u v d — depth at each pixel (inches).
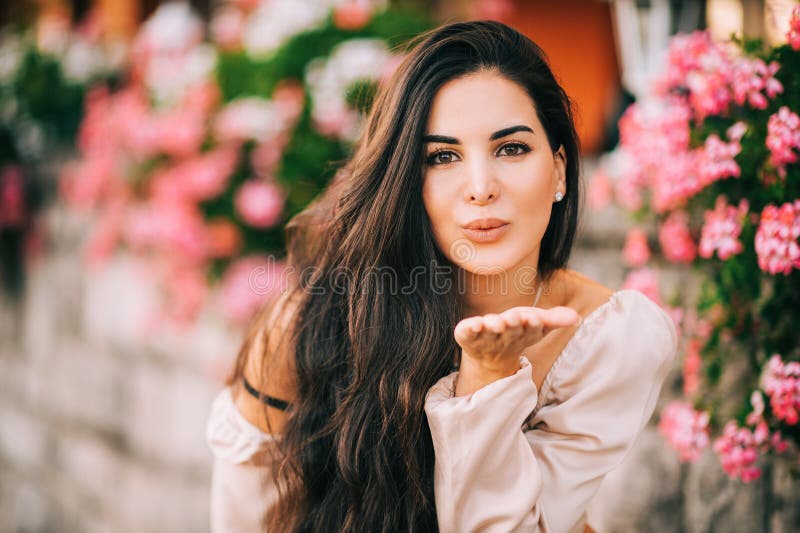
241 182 95.6
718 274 55.2
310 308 45.3
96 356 126.0
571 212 44.2
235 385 48.8
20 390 151.7
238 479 46.5
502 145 38.1
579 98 116.2
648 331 41.6
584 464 40.3
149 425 114.2
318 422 44.3
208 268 97.7
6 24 159.9
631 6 84.1
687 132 56.6
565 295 45.8
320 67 91.3
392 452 42.2
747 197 52.1
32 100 133.9
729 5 68.5
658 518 62.9
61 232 133.3
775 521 53.5
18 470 153.3
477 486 38.4
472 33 39.2
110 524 124.5
